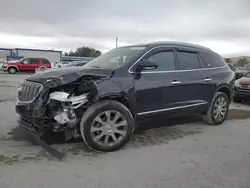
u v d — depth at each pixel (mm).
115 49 5449
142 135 5098
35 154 3945
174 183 3209
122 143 4223
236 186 3186
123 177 3322
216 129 5746
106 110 4027
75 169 3496
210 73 5703
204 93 5566
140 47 4902
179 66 5125
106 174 3389
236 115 7516
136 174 3418
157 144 4602
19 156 3848
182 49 5297
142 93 4445
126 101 4289
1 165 3527
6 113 6590
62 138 4660
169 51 5039
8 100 8680
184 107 5160
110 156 3979
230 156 4164
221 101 6047
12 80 17750
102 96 4012
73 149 4188
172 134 5238
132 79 4344
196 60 5555
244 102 10258
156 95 4645
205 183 3232
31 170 3418
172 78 4883
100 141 4078
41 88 3832
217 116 6012
